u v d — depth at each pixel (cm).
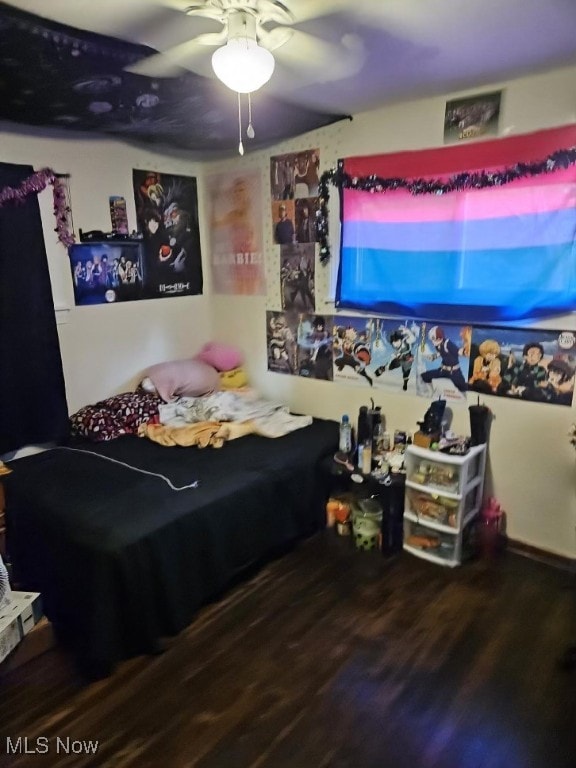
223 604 235
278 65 206
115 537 200
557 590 240
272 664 201
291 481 269
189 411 317
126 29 175
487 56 202
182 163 347
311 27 173
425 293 276
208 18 168
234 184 345
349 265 301
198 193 362
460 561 261
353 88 237
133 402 316
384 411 307
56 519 216
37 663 204
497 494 275
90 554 197
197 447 286
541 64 212
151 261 338
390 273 286
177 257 354
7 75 184
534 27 175
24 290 269
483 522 269
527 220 239
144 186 327
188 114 243
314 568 260
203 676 196
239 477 250
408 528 273
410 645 208
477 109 243
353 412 322
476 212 252
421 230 270
